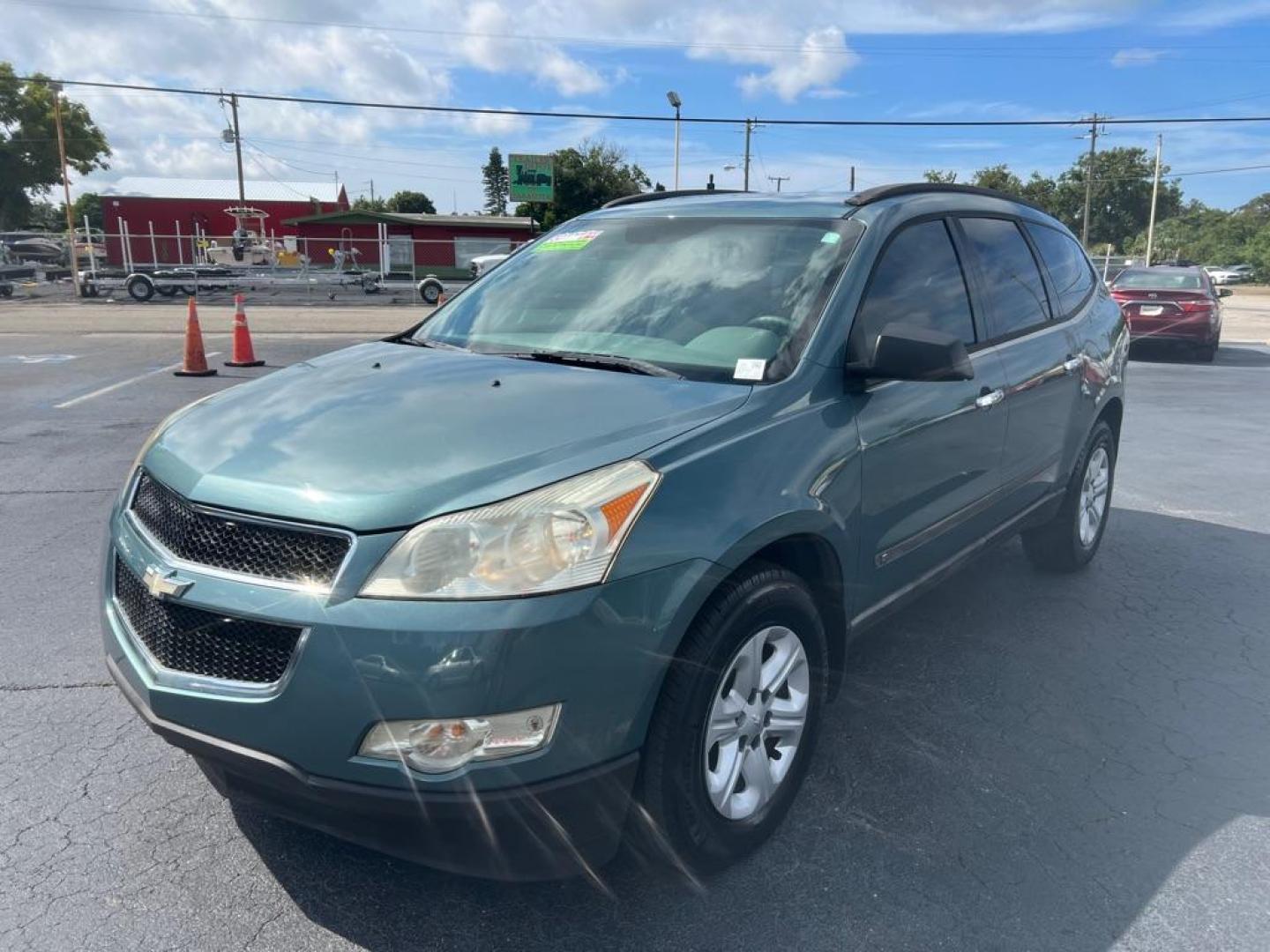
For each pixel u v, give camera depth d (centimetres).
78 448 806
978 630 464
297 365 359
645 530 244
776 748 301
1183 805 324
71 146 6688
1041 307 467
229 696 238
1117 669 424
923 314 370
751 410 288
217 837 298
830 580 312
